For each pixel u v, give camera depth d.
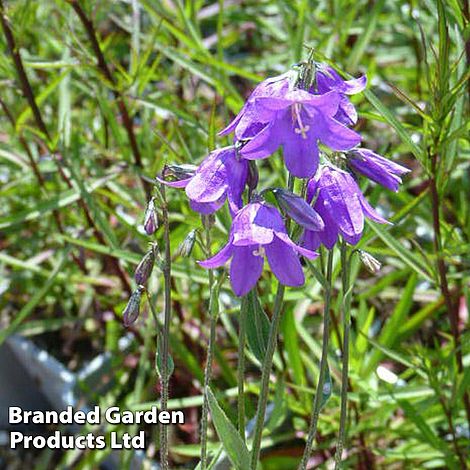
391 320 0.49
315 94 0.29
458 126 0.40
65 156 0.49
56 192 0.60
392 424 0.52
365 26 0.51
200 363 0.57
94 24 0.50
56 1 0.51
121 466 0.52
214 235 0.50
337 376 0.46
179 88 0.62
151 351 0.58
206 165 0.30
